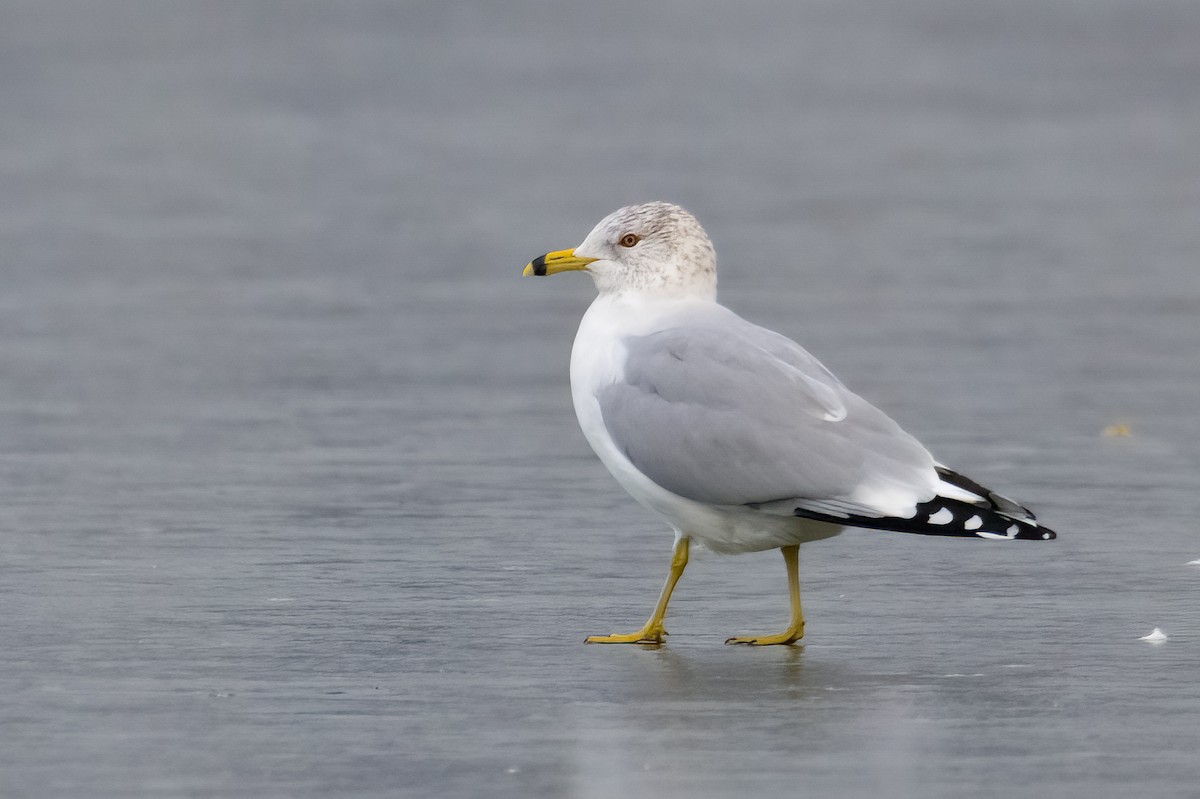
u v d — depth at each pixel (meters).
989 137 40.69
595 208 30.14
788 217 29.48
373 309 21.95
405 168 35.88
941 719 8.13
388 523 12.34
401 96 49.00
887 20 76.62
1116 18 76.06
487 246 26.73
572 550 11.63
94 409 16.48
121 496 13.12
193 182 34.03
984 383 17.66
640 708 8.30
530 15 77.31
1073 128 42.25
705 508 9.33
